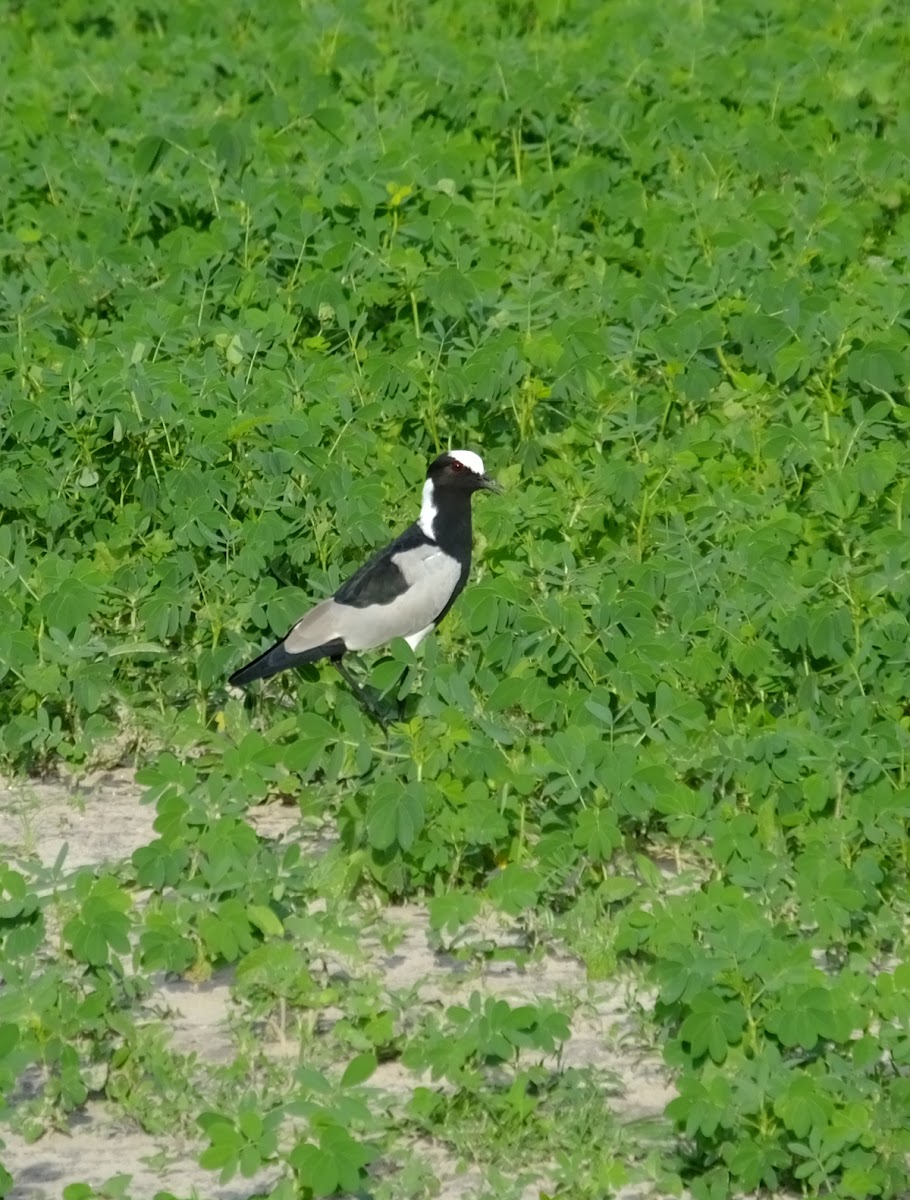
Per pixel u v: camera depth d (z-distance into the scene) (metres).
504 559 14.73
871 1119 9.00
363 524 14.73
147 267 19.41
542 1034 9.46
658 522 15.20
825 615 12.87
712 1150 9.18
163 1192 8.79
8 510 15.53
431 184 20.78
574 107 23.14
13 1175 9.28
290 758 11.81
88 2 29.12
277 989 10.06
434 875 11.59
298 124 23.23
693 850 11.95
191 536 14.54
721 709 12.79
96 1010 9.78
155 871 10.86
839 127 23.12
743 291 18.56
